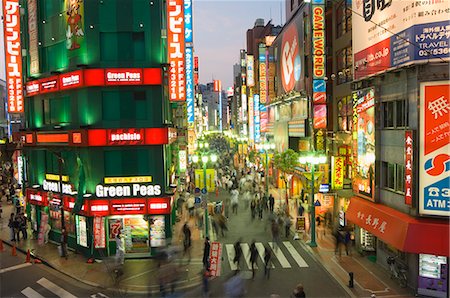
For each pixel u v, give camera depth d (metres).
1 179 54.88
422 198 19.33
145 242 26.97
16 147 37.59
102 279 22.88
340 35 33.19
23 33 32.34
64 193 28.70
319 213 32.59
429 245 18.50
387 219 21.20
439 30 18.62
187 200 43.00
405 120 20.55
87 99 26.47
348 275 22.31
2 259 27.03
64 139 27.23
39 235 29.97
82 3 26.44
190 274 23.20
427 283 19.27
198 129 105.12
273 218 32.31
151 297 20.14
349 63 31.02
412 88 19.80
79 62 26.81
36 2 30.09
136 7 26.47
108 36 26.56
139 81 25.95
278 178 52.16
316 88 33.97
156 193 26.88
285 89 45.69
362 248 25.70
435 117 18.89
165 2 29.97
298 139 43.22
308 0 36.09
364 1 24.84
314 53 33.91
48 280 23.03
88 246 26.84
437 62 18.70
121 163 26.88
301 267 24.03
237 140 102.75
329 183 32.06
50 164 30.62
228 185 50.69
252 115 69.62
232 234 31.58
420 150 19.27
